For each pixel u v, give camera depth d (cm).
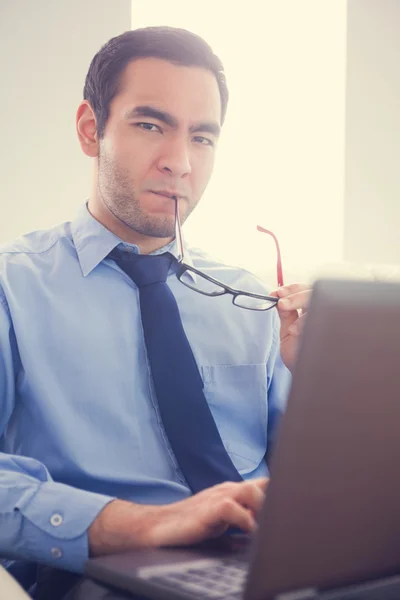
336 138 285
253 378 137
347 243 289
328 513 52
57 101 230
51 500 96
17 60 226
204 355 135
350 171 288
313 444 50
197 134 131
